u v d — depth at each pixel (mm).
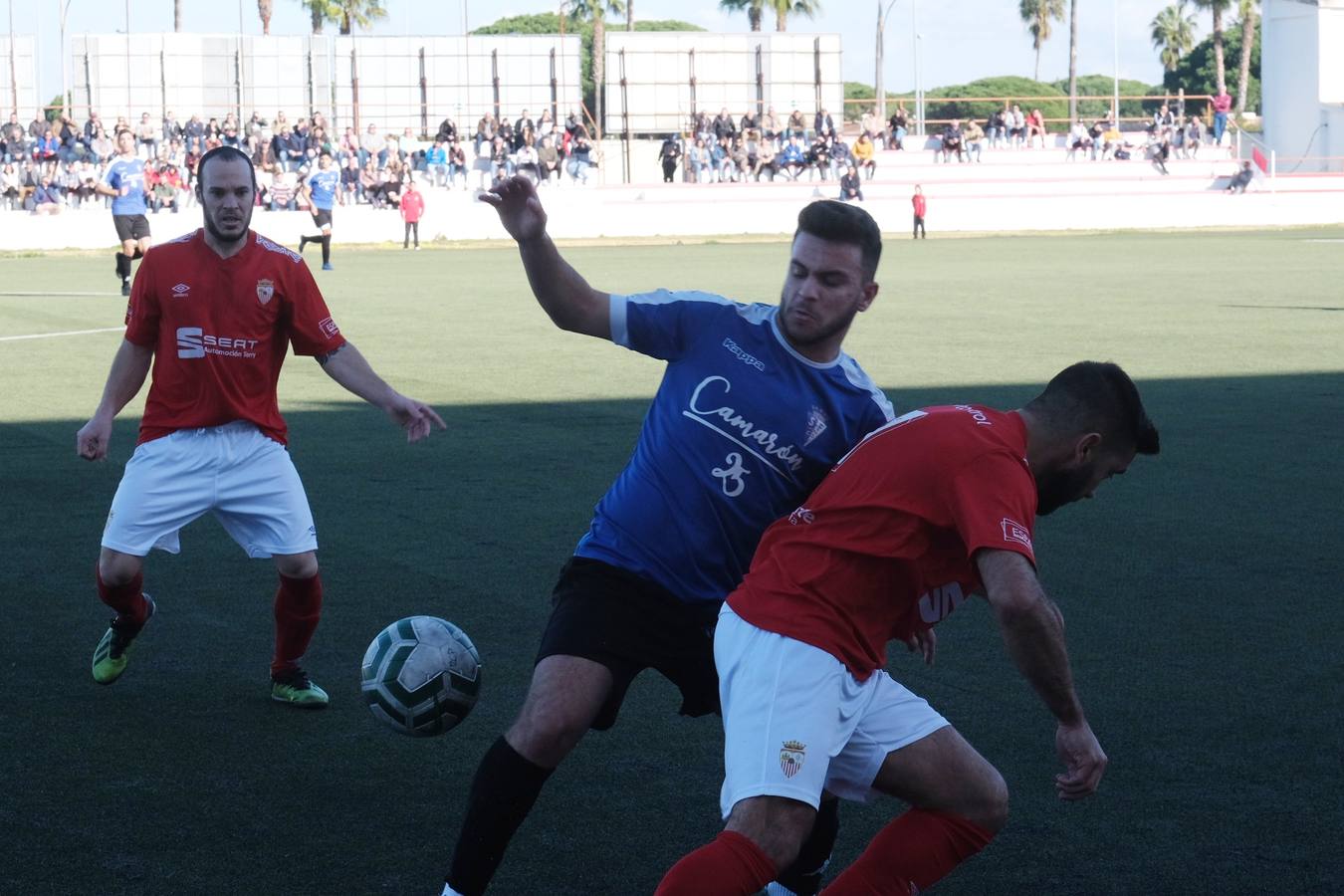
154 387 5520
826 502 3424
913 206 47594
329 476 9883
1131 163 55750
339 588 7148
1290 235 44781
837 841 4477
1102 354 16234
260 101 53156
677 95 58344
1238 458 10422
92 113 48312
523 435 11438
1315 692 5691
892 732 3393
